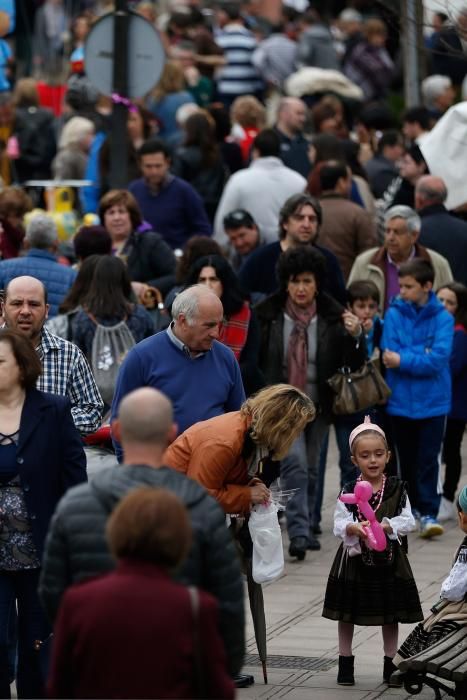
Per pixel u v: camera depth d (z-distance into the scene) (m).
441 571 25.56
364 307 27.50
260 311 26.28
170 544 12.33
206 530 13.94
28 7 56.28
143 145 32.62
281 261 25.98
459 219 32.09
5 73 42.84
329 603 19.86
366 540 19.45
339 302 27.33
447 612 18.66
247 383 24.36
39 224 26.20
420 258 28.00
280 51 52.97
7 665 17.81
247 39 53.19
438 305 27.67
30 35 56.16
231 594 13.98
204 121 37.31
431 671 17.78
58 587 14.09
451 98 41.56
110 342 24.09
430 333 27.52
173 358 19.88
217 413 19.94
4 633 17.77
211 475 18.61
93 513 14.01
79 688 12.35
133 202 29.27
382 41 53.47
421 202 31.55
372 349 27.73
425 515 27.95
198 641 12.26
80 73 43.62
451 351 28.50
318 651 21.59
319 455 26.98
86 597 12.34
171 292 24.92
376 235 31.33
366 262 29.22
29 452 17.75
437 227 31.25
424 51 39.41
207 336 19.66
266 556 19.41
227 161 40.03
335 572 19.89
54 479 17.95
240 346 24.33
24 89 43.50
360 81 53.19
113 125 33.19
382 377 27.17
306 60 53.06
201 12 56.22
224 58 49.94
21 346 17.91
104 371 23.92
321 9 65.94
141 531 12.31
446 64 47.00
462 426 29.94
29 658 18.00
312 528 27.52
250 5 65.81
